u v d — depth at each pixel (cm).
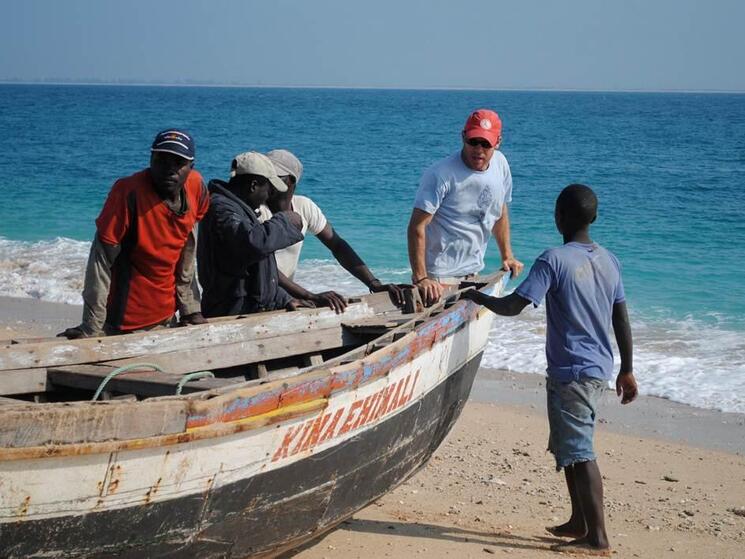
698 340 1245
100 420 377
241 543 466
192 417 404
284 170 636
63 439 368
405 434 578
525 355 1170
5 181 3089
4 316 1373
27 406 373
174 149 507
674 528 666
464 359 650
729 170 3725
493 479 760
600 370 569
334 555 570
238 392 424
